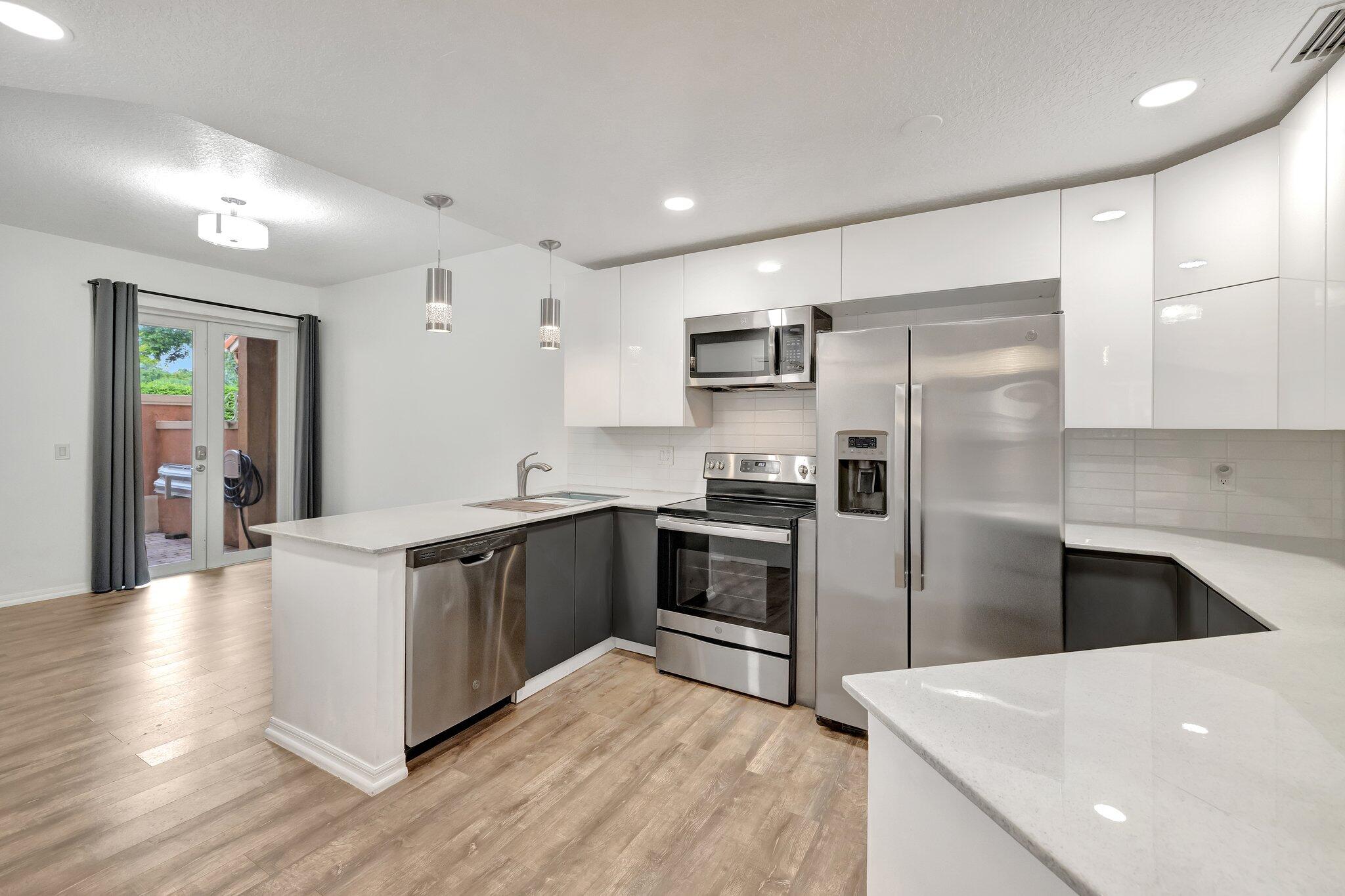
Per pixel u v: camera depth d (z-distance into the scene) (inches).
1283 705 34.9
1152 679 38.6
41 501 160.9
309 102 72.3
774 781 82.0
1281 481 89.4
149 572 178.2
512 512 110.3
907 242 102.0
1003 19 57.1
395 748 81.9
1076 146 82.2
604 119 76.1
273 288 208.2
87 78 67.2
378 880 63.8
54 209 141.5
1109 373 88.4
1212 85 67.9
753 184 94.9
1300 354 68.6
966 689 37.5
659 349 128.2
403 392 196.4
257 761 85.9
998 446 85.4
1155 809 25.1
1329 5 54.4
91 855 66.6
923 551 90.3
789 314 113.0
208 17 56.8
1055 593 83.0
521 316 167.3
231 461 202.7
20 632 136.8
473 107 73.2
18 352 156.6
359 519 101.4
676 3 54.9
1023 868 26.3
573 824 73.0
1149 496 98.2
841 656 96.6
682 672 115.5
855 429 95.2
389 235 159.3
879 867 36.7
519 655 102.3
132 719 97.6
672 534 117.1
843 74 66.1
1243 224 76.2
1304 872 21.4
